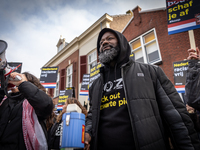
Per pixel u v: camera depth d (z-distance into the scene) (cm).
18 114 145
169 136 134
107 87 166
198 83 181
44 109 138
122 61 169
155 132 124
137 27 894
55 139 258
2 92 134
